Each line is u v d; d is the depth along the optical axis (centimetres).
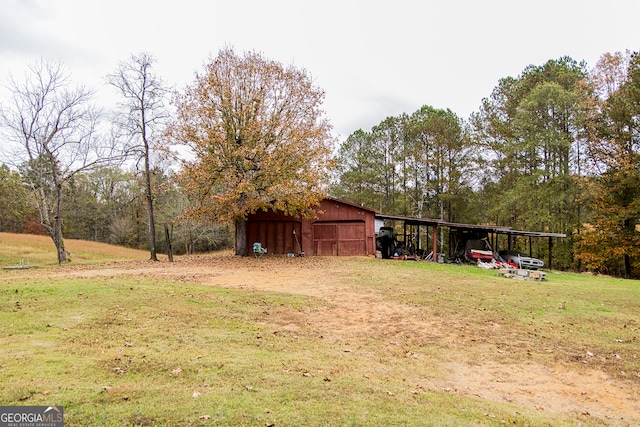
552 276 1912
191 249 4991
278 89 2253
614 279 1936
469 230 2841
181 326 768
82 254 3203
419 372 636
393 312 1019
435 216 3916
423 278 1578
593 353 754
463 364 691
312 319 929
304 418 409
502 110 3497
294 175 2066
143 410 399
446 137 3578
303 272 1678
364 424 406
